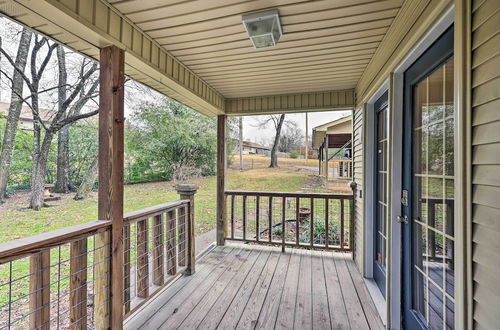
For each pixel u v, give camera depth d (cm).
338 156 895
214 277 269
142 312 205
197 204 830
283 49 218
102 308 159
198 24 179
